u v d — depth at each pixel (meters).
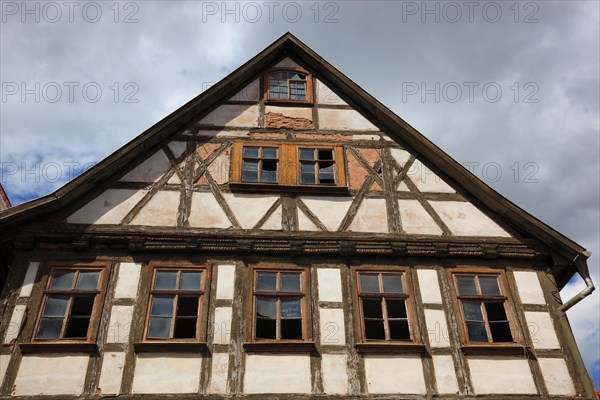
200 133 10.76
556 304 9.36
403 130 10.91
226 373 8.23
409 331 8.94
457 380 8.48
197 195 9.94
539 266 9.77
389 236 9.74
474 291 9.42
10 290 8.71
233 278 9.11
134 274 9.04
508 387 8.48
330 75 11.76
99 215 9.52
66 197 9.46
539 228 9.80
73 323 8.59
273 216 9.82
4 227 9.10
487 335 9.01
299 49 12.09
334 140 10.97
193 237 9.41
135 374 8.12
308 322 8.80
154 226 9.49
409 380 8.41
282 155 10.63
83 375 8.07
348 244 9.53
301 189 10.15
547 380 8.60
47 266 8.98
